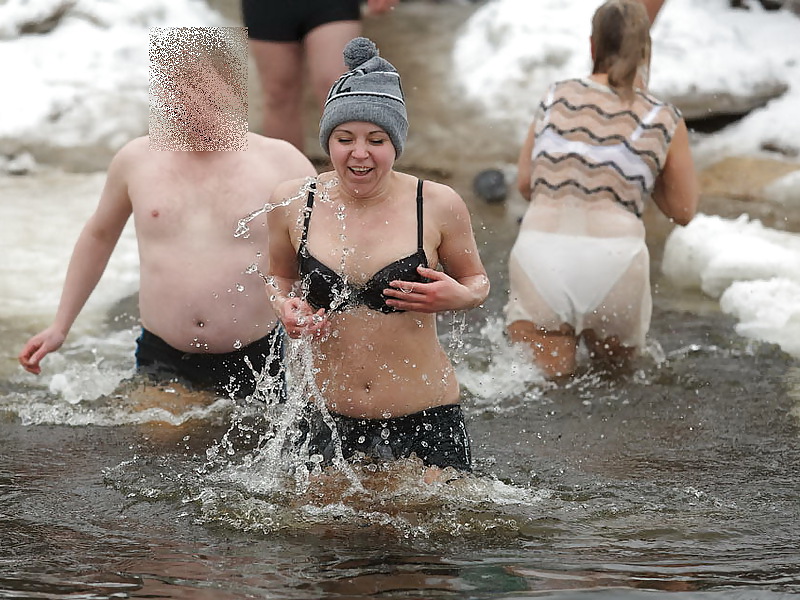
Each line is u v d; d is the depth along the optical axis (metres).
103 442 15.26
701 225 23.64
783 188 26.30
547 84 31.11
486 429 16.11
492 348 19.23
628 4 18.86
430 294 12.67
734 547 11.94
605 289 18.22
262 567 11.12
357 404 13.52
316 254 13.29
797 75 30.19
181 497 13.21
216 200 16.62
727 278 22.06
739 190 26.53
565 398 17.39
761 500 13.55
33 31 33.28
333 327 13.45
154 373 17.19
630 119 18.58
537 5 33.34
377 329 13.38
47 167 29.14
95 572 10.99
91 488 13.59
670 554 11.65
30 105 30.55
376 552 11.57
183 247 16.64
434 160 29.03
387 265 13.16
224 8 36.28
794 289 21.12
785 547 11.93
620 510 13.08
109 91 31.61
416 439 13.58
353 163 12.85
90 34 33.28
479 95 31.30
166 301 16.73
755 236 23.52
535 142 19.11
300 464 13.56
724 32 31.44
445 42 34.56
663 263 23.38
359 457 13.52
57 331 16.81
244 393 16.88
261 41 24.55
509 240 24.94
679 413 16.78
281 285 13.91
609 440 15.73
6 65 31.81
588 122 18.66
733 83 29.77
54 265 23.25
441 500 12.92
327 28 23.73
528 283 18.56
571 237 18.39
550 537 12.13
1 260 23.34
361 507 12.71
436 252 13.46
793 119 28.86
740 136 28.95
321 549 11.66
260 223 16.59
